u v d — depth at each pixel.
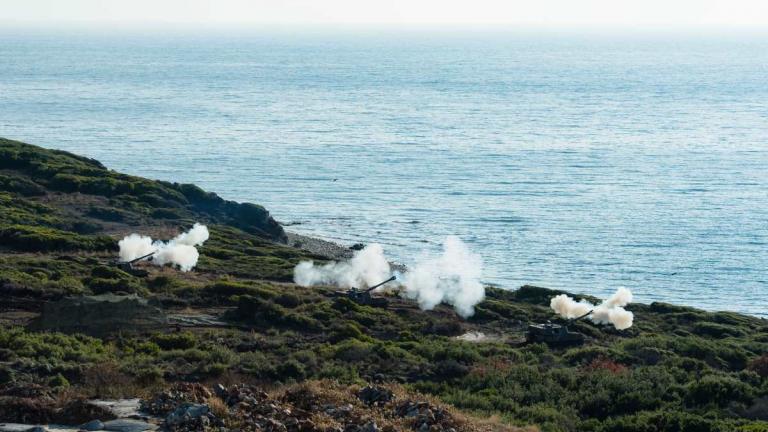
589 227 116.12
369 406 25.97
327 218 118.44
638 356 47.00
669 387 37.66
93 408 24.91
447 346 45.91
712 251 105.50
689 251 105.25
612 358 45.78
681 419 32.06
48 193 99.00
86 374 32.38
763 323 65.62
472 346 47.44
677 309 67.00
